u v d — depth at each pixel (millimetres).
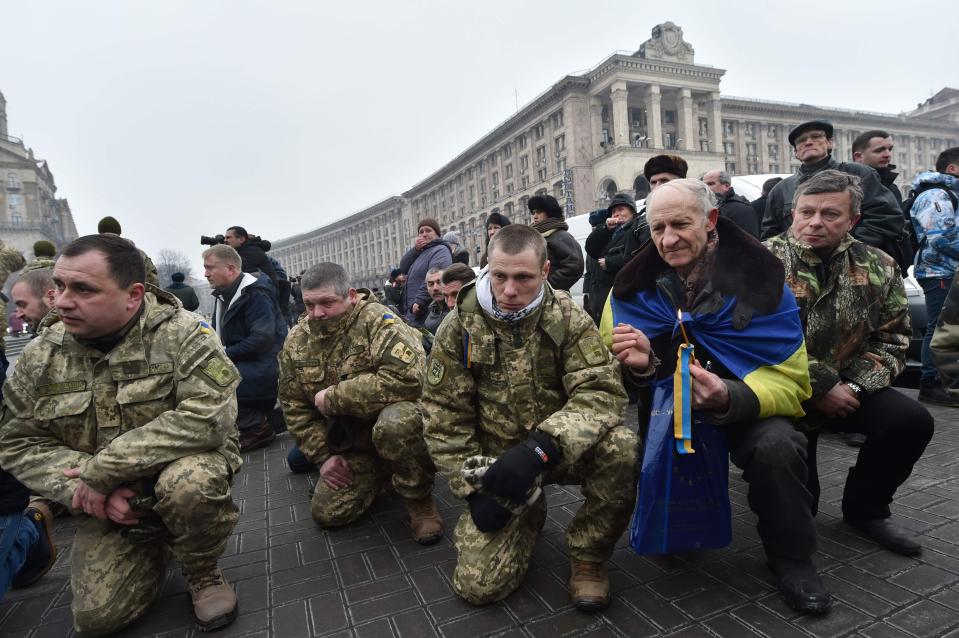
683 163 3816
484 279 2104
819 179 2225
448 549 2539
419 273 5836
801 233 2273
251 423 4609
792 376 1958
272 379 4660
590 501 2020
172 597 2283
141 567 2074
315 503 2852
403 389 2623
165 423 1956
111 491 1937
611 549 2041
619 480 1949
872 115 57188
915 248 4480
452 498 3234
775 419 1978
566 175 43938
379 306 2848
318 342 2768
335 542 2697
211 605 2039
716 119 46344
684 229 1981
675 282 2129
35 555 2438
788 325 1976
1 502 2047
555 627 1878
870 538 2330
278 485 3652
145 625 2074
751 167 52531
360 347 2711
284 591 2252
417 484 2613
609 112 46469
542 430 1883
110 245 1894
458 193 67188
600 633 1829
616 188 41906
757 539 2436
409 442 2539
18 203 63062
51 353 2045
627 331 2014
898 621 1774
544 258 2006
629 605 1983
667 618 1891
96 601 1955
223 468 2100
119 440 1909
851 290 2250
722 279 2049
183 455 1998
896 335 2266
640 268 2205
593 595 1944
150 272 3053
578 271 4453
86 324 1873
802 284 2312
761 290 1993
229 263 4617
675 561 2287
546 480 2133
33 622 2162
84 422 2025
